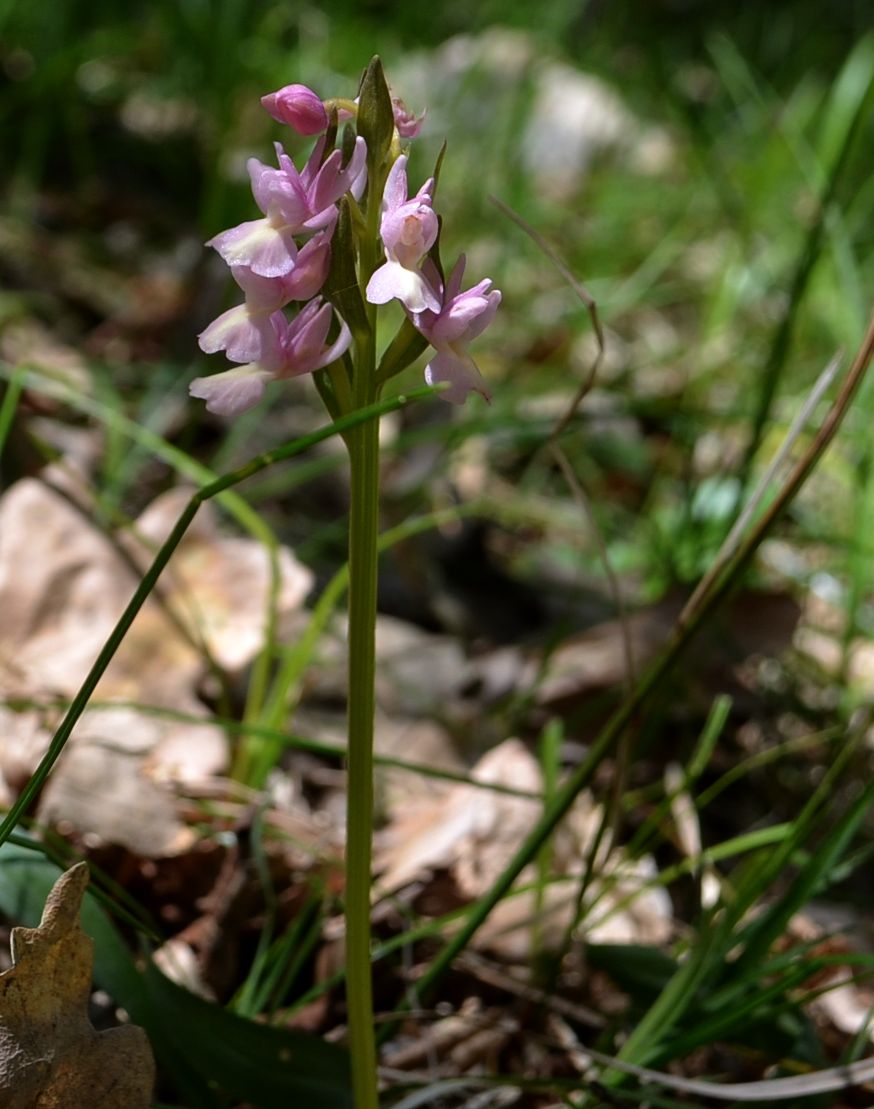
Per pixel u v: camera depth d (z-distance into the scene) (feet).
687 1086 1.71
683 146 5.70
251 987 1.86
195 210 4.69
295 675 2.19
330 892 1.99
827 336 3.87
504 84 5.57
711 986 1.84
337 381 1.47
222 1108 1.69
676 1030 1.81
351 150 1.43
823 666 2.90
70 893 1.55
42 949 1.55
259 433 3.50
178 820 2.03
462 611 3.02
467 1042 1.94
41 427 3.09
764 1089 1.70
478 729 2.56
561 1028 1.98
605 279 4.53
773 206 4.71
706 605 1.81
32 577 2.37
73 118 4.54
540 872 2.04
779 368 2.40
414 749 2.50
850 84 4.00
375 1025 1.94
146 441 2.36
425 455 3.31
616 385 3.51
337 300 1.44
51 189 4.56
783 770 2.64
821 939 1.84
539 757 2.53
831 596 3.13
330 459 2.85
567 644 2.80
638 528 3.32
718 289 3.87
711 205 5.04
